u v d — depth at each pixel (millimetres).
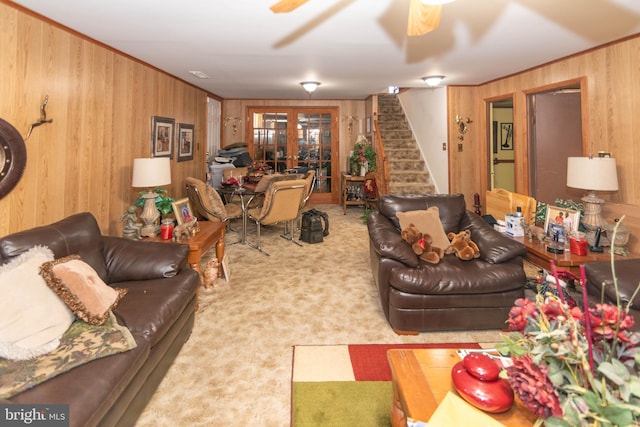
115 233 3400
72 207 2818
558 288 1112
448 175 5410
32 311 1478
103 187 3217
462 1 2311
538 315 1112
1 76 2170
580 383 970
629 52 3008
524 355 1078
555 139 4352
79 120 2877
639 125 2945
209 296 3082
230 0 2258
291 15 2516
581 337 1000
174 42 3123
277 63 3916
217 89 5934
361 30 2822
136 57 3658
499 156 6625
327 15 2512
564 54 3551
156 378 1795
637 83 2953
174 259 2328
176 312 1954
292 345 2322
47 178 2549
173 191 4742
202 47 3279
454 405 1159
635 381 874
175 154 4766
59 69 2643
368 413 1711
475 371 1224
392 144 7008
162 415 1687
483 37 3002
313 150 7852
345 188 6953
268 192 4332
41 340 1429
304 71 4359
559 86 3783
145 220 2959
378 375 2012
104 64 3197
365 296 3113
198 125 5691
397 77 4719
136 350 1529
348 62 3859
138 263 2273
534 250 2748
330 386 1910
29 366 1312
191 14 2482
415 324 2439
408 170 6438
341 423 1646
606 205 3125
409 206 3273
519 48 3338
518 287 2467
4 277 1500
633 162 3004
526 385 1003
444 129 5484
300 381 1953
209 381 1943
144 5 2328
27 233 1831
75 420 1121
